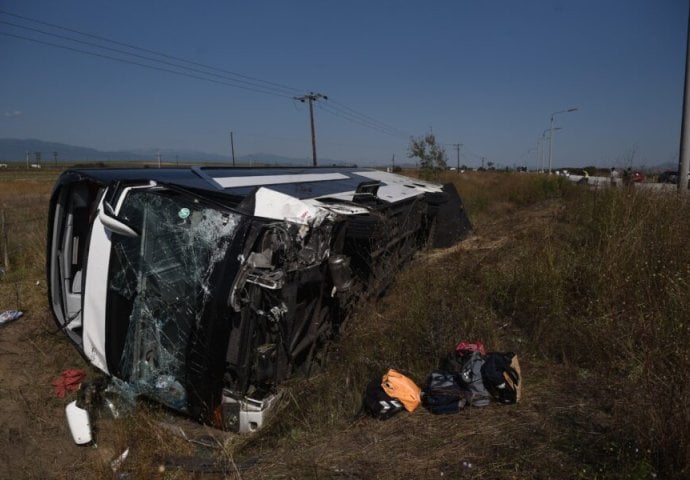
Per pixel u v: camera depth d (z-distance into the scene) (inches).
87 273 165.5
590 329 177.5
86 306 165.9
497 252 326.0
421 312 192.4
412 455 123.1
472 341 179.9
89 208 201.0
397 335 183.5
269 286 141.6
